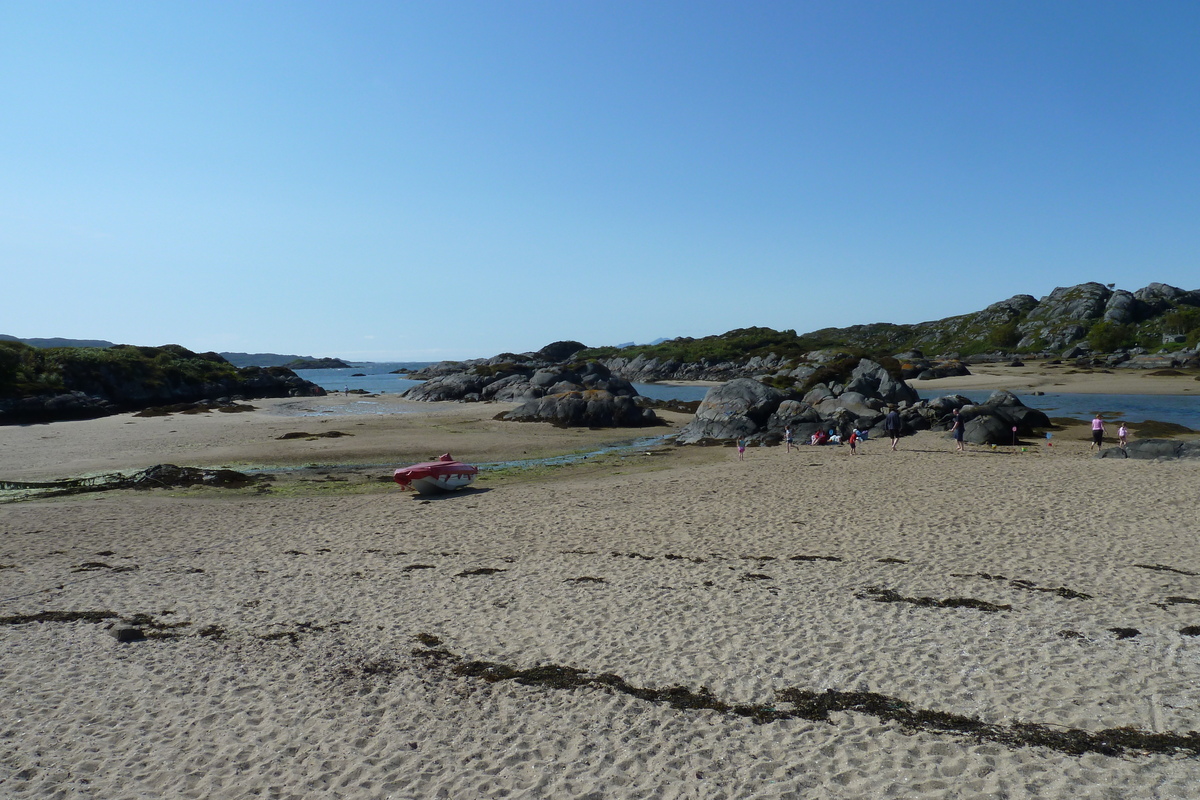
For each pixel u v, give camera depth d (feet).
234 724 24.66
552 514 60.49
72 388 201.46
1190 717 22.97
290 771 21.58
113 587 41.32
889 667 27.66
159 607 37.45
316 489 79.66
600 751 22.43
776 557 44.21
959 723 23.26
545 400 154.40
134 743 23.43
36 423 156.04
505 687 27.14
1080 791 19.29
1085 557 41.63
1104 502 56.34
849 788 19.97
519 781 20.86
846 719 23.86
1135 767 20.25
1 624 34.99
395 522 59.57
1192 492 58.95
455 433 132.67
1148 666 26.81
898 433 98.68
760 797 19.67
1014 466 76.64
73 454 107.04
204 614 36.17
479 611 35.78
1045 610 33.12
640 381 407.44
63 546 52.29
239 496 75.61
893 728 23.13
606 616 34.47
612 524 55.62
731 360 464.24
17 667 29.66
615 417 147.23
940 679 26.48
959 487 65.00
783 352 437.99
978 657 28.19
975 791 19.53
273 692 27.09
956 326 574.56
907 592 36.52
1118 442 102.17
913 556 43.14
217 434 130.21
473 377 238.07
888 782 20.12
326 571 44.11
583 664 29.01
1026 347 463.01
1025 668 27.07
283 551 49.93
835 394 154.51
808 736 22.91
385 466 97.14
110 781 21.12
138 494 77.41
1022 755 21.20
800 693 25.81
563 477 85.30
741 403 131.34
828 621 32.71
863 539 47.78
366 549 50.01
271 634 33.09
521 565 44.39
